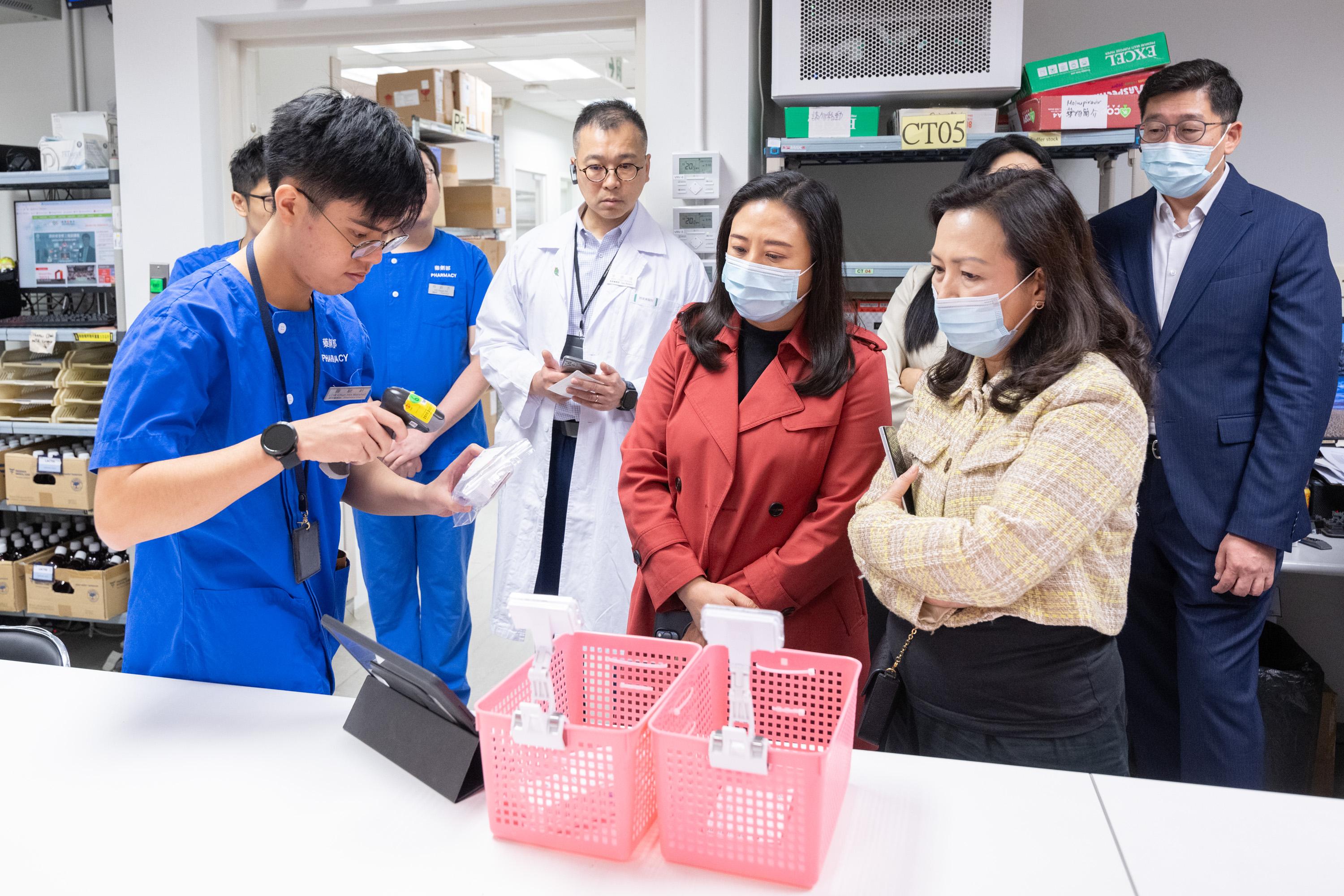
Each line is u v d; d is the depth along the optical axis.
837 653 1.70
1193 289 1.98
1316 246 1.92
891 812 1.03
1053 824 1.00
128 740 1.18
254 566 1.31
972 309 1.25
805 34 2.69
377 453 1.18
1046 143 2.55
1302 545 2.30
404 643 2.94
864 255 3.20
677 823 0.93
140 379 1.18
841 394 1.65
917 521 1.25
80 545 3.46
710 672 1.11
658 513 1.72
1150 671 2.23
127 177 3.37
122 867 0.93
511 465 1.35
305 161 1.11
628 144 2.45
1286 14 2.91
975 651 1.29
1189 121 1.95
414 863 0.94
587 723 1.17
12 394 3.54
